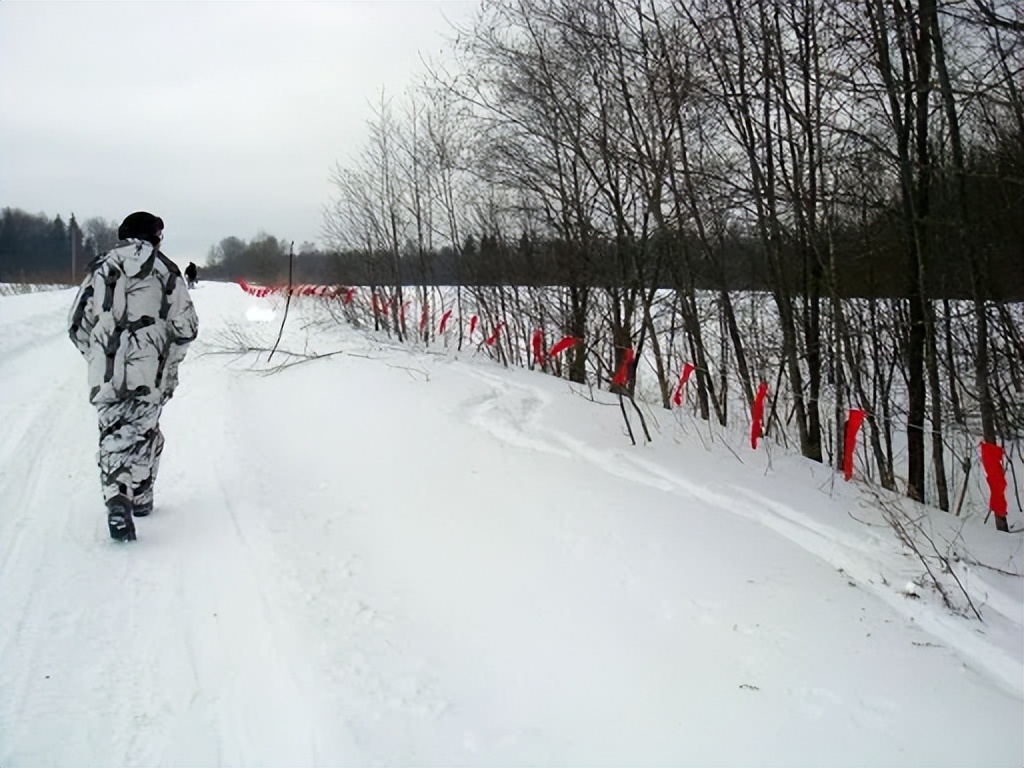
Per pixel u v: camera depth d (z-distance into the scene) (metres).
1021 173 5.86
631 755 2.80
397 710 3.08
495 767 2.76
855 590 3.89
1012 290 7.04
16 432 7.29
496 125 10.20
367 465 6.28
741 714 2.96
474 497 5.36
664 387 9.82
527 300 12.70
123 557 4.46
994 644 3.35
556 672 3.32
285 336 16.27
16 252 82.69
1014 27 4.82
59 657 3.42
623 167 8.80
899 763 2.65
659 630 3.57
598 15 8.23
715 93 7.34
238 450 6.85
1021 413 6.98
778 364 8.51
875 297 7.70
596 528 4.68
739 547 4.37
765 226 7.66
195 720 3.02
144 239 4.93
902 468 8.62
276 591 4.07
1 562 4.33
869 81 6.46
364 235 18.92
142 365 4.77
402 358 12.52
